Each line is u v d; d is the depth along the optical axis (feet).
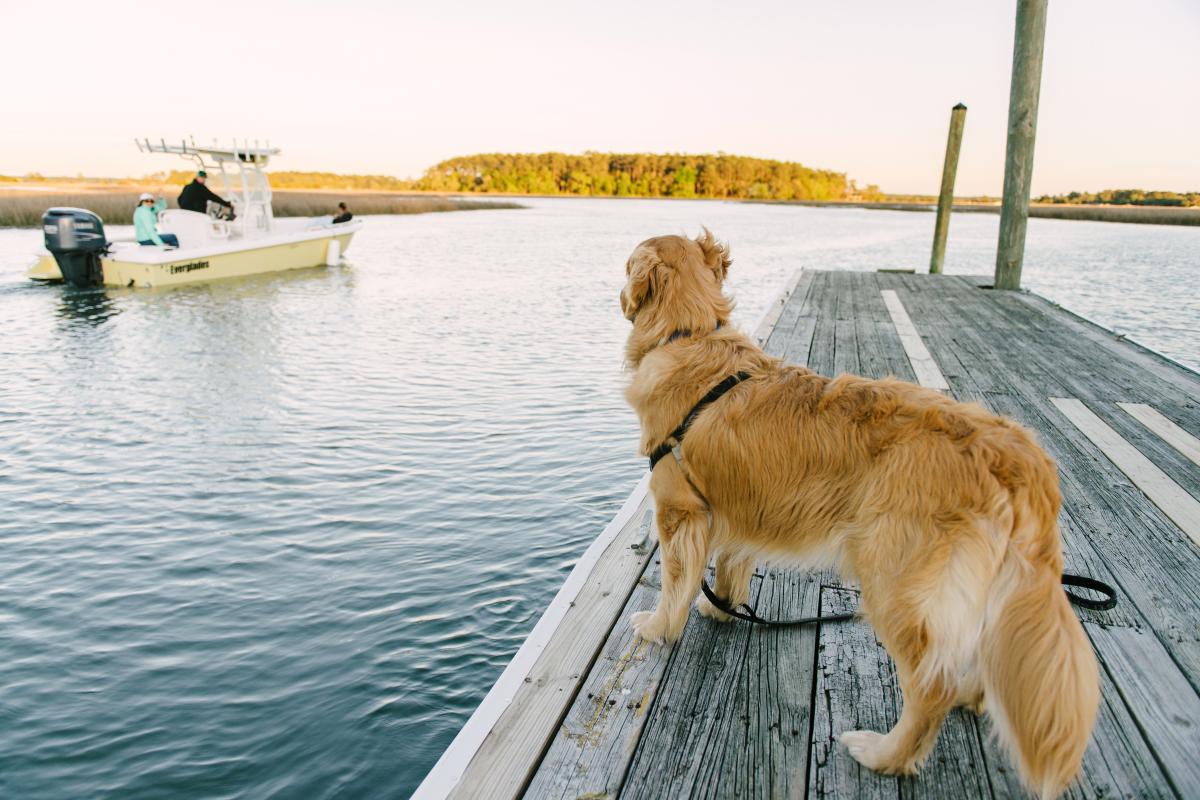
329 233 77.20
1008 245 37.22
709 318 8.71
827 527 7.31
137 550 18.66
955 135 46.60
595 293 63.67
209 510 20.88
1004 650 6.12
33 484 22.41
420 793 6.52
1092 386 19.66
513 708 7.61
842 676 8.38
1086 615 9.42
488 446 26.13
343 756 12.09
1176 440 15.67
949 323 27.91
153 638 15.16
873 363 21.57
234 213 71.31
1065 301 51.75
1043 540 6.34
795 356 22.08
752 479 7.72
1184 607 9.59
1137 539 11.42
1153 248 104.32
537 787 6.70
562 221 189.78
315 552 18.70
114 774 11.66
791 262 88.99
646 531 11.62
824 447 7.29
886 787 6.83
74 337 43.01
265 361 37.91
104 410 29.55
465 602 16.58
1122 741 7.30
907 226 192.24
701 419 8.03
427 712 13.10
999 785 6.89
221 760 11.98
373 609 16.26
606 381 34.83
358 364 37.60
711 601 9.20
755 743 7.34
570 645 8.71
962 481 6.51
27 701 13.25
